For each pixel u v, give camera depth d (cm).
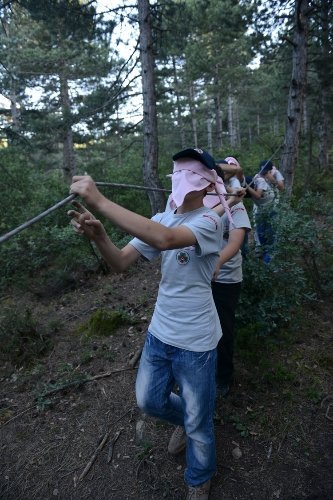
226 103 2725
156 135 733
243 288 348
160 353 203
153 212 739
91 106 876
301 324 374
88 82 1652
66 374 353
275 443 264
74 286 580
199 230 176
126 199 856
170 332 197
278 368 319
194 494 222
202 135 2900
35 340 405
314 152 1291
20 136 826
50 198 853
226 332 274
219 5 976
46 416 308
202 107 2719
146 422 290
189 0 912
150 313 445
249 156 1255
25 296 579
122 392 321
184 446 258
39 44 1563
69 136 1166
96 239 183
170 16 802
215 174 191
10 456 278
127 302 488
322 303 406
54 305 530
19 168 903
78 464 266
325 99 982
